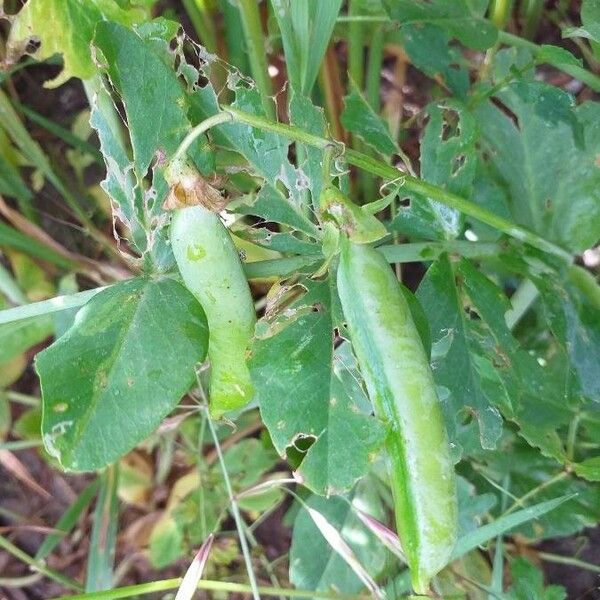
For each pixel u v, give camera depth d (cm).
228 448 33
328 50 30
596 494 29
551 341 30
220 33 33
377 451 19
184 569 34
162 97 20
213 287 19
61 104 36
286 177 22
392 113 34
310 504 30
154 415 19
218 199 19
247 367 20
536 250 26
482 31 25
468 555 30
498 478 30
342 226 18
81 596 24
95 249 36
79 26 24
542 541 32
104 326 20
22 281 34
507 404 23
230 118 18
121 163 21
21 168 35
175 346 20
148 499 34
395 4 25
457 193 24
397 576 29
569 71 28
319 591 29
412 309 20
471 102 26
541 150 28
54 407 19
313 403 20
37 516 35
